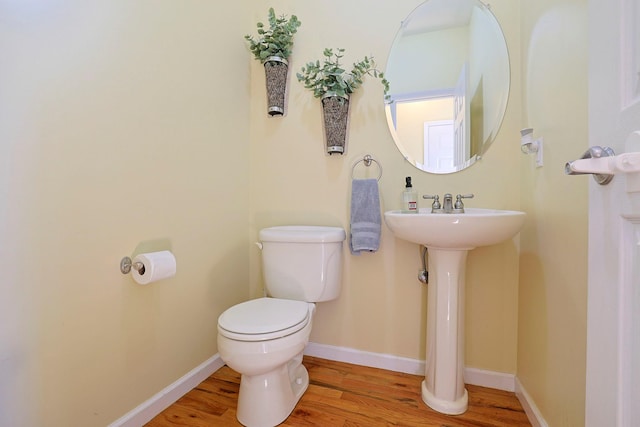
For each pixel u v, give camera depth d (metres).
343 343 1.61
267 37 1.59
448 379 1.21
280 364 1.07
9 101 0.78
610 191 0.49
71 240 0.92
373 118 1.55
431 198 1.37
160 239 1.22
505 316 1.36
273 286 1.45
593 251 0.53
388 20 1.53
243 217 1.73
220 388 1.37
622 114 0.46
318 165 1.65
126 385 1.09
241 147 1.71
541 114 1.09
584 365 0.79
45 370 0.86
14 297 0.80
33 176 0.83
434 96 1.47
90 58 0.96
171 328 1.27
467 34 1.43
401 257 1.51
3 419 0.78
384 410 1.22
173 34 1.27
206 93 1.46
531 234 1.19
